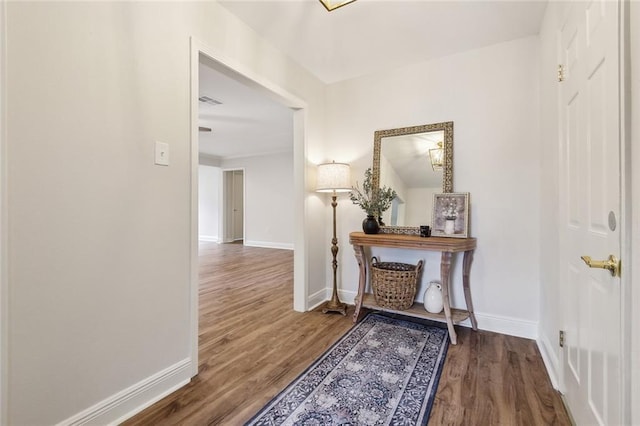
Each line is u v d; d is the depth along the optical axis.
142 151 1.51
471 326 2.52
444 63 2.64
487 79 2.46
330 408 1.51
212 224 8.82
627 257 0.87
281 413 1.47
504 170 2.40
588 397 1.20
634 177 0.84
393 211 2.79
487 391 1.64
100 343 1.35
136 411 1.48
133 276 1.48
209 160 7.90
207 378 1.78
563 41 1.56
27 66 1.12
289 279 4.23
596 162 1.11
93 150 1.32
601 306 1.07
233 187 8.70
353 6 1.99
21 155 1.10
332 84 3.20
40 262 1.16
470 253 2.45
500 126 2.42
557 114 1.69
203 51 1.84
